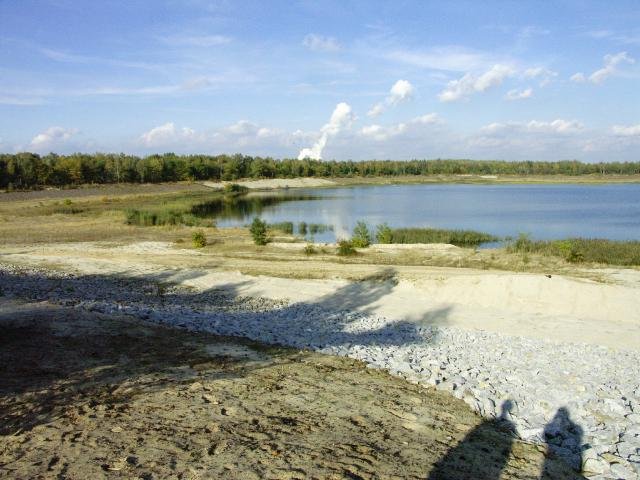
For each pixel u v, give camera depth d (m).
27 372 9.62
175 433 7.01
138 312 16.31
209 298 22.70
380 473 6.23
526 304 21.98
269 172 176.12
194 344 12.44
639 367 13.34
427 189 139.12
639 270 27.92
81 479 5.71
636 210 70.19
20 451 6.38
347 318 19.41
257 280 26.62
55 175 117.69
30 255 33.66
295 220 63.50
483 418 8.73
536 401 9.75
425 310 21.50
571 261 30.67
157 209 69.75
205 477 5.84
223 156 186.38
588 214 65.69
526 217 62.88
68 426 7.16
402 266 29.92
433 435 7.63
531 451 7.49
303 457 6.48
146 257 33.34
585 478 6.89
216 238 43.22
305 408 8.32
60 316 14.38
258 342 13.35
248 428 7.32
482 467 6.71
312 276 27.50
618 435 8.41
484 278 24.16
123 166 135.12
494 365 12.60
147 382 9.18
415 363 12.15
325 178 186.50
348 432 7.45
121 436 6.86
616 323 19.55
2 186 108.19
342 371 10.78
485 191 124.81
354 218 65.00
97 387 8.85
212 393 8.73
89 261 31.52
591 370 12.60
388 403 8.84
